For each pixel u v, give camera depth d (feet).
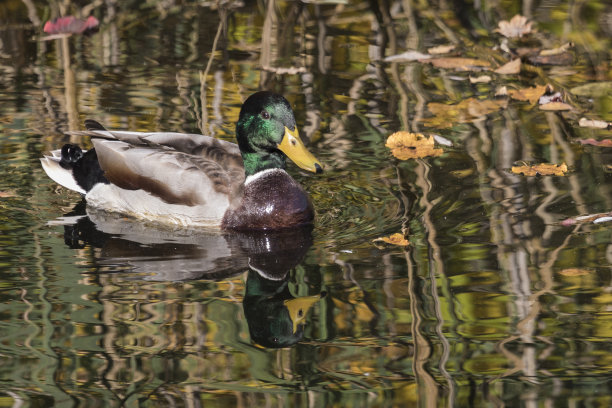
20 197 38.81
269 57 50.96
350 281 31.09
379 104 46.26
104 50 52.44
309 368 25.86
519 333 27.53
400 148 41.55
